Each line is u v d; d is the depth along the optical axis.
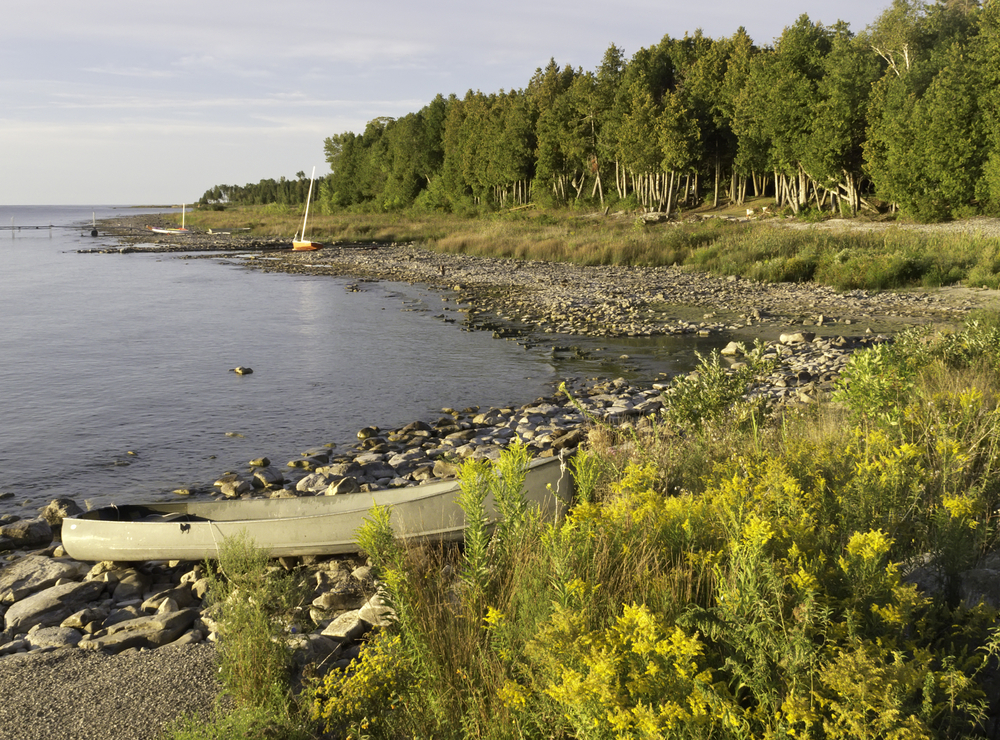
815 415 8.55
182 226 103.38
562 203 81.81
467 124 95.44
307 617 5.64
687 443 7.11
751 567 3.05
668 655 2.76
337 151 132.75
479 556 4.10
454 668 3.53
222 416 14.08
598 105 75.06
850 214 51.81
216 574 6.77
